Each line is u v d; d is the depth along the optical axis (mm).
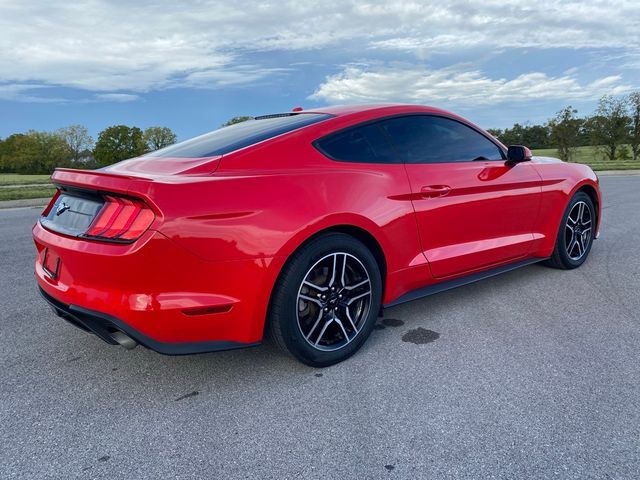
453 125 3395
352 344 2697
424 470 1766
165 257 2096
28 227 7793
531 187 3713
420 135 3156
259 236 2270
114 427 2107
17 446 1979
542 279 4082
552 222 3994
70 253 2252
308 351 2525
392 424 2059
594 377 2404
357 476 1746
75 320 2439
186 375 2574
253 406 2244
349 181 2643
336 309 2629
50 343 3025
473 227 3311
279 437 1998
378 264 2875
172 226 2084
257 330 2355
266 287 2314
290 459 1854
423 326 3143
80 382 2520
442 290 3207
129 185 2127
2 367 2699
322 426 2066
